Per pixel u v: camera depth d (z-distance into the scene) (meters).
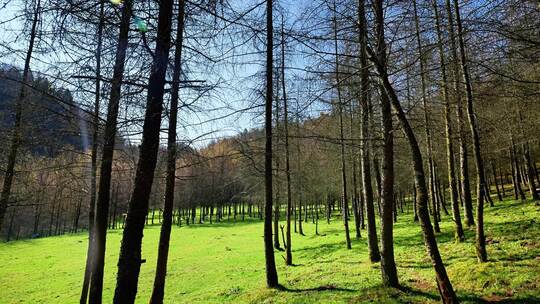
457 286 9.41
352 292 10.60
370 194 15.81
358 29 7.30
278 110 14.26
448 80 7.04
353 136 15.66
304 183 29.19
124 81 5.73
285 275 16.45
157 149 5.96
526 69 5.56
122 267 5.52
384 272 10.07
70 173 9.38
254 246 33.28
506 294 8.16
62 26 5.21
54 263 34.03
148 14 5.94
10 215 26.45
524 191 32.22
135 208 5.68
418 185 7.18
